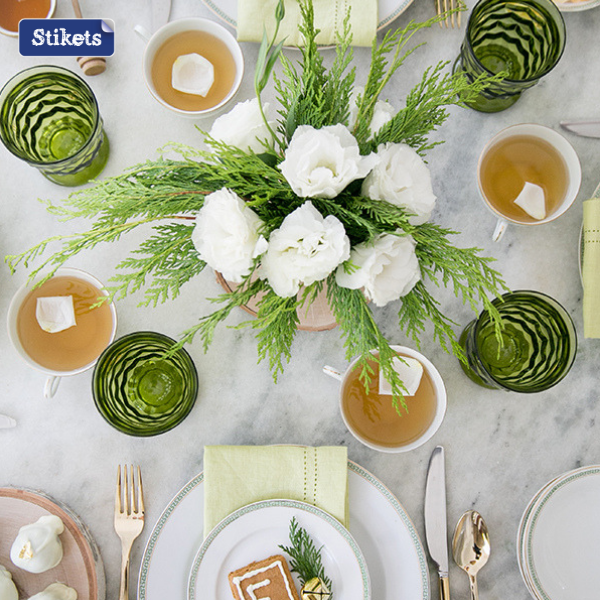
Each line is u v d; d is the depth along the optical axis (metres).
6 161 1.02
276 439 1.01
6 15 1.02
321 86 0.71
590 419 1.03
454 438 1.01
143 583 0.91
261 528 0.90
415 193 0.66
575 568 0.95
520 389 0.90
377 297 0.64
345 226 0.69
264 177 0.68
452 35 1.06
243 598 0.89
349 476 0.95
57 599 0.88
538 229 1.05
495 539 1.00
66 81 0.95
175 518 0.93
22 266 1.01
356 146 0.62
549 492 0.93
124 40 1.05
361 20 0.97
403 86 1.06
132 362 0.97
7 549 0.93
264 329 0.70
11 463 0.98
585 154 1.06
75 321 0.94
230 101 0.97
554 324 0.94
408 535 0.92
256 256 0.62
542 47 1.01
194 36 0.97
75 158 0.91
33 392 0.99
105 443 0.99
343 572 0.90
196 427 1.00
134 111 1.04
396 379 0.69
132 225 0.69
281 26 0.97
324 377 1.02
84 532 0.95
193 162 0.67
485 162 0.98
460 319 1.04
